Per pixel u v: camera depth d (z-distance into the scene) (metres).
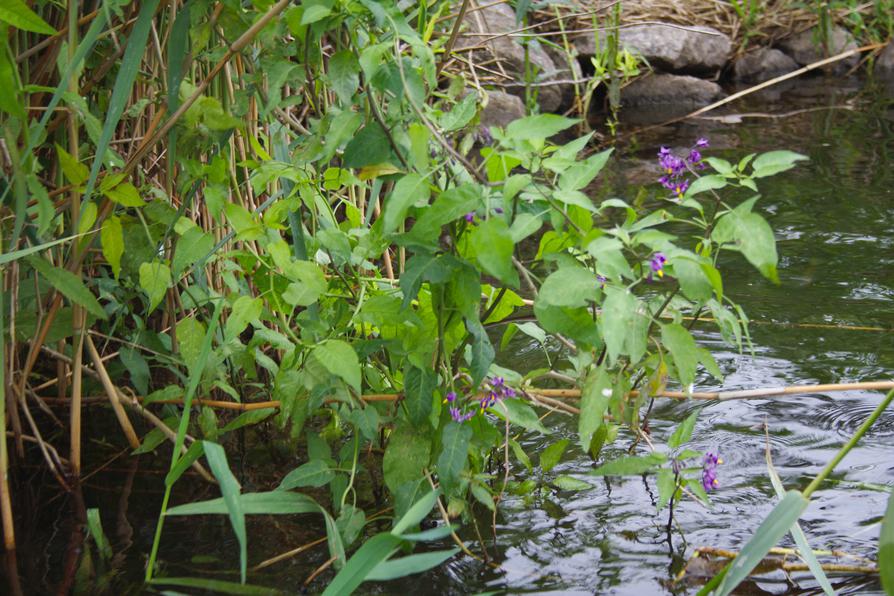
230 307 2.28
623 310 1.65
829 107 5.88
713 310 1.94
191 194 2.13
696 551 1.79
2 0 1.56
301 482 1.88
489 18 5.89
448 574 1.79
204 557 1.86
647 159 4.88
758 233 1.63
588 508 2.02
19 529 1.98
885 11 6.89
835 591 1.70
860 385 2.19
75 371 2.17
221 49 1.99
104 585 1.77
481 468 2.05
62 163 1.89
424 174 1.69
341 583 1.45
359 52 1.89
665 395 2.15
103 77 2.37
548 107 5.91
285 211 2.12
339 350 1.84
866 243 3.53
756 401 2.46
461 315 1.87
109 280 2.30
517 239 1.68
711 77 6.66
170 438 2.18
